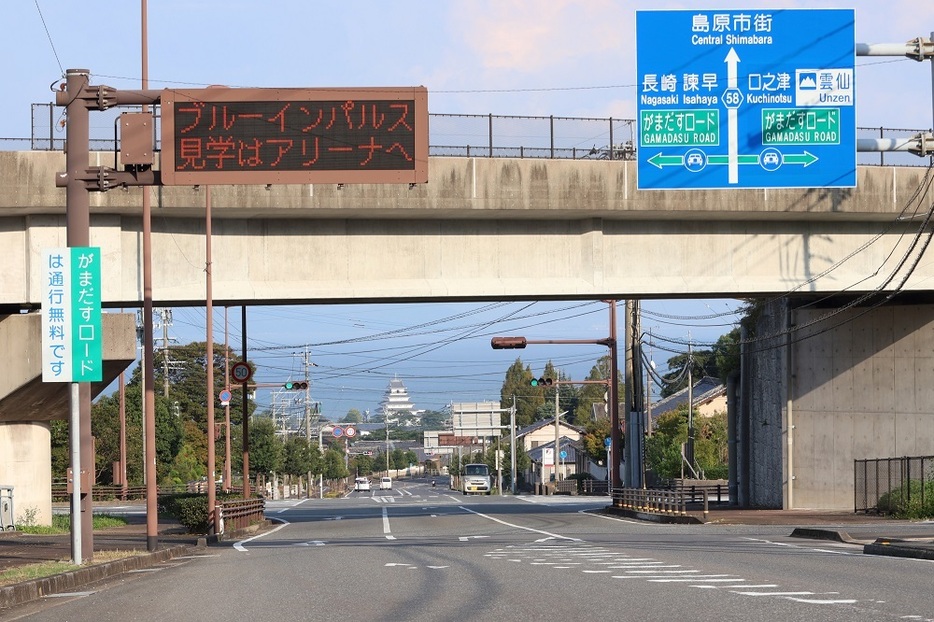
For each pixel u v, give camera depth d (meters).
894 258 34.91
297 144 21.95
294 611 12.09
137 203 30.86
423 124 22.17
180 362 114.19
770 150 25.11
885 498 36.84
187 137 21.73
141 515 49.66
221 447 107.25
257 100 21.91
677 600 11.99
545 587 13.89
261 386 60.31
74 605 13.83
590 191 32.50
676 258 34.16
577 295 33.88
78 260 19.56
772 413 46.00
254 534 35.94
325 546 26.88
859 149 25.08
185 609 12.73
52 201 30.41
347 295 32.88
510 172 32.25
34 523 35.75
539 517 43.56
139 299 31.97
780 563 17.31
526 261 33.69
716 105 25.16
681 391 114.56
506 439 144.00
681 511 37.12
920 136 25.03
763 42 25.16
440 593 13.52
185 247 32.47
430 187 31.88
